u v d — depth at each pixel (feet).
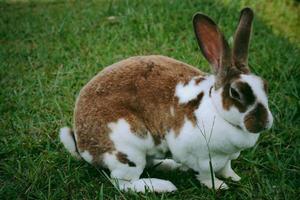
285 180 4.23
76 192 4.25
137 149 4.14
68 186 4.29
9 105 5.22
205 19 4.00
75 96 5.28
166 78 4.10
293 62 5.61
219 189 4.16
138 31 6.33
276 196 4.05
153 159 4.45
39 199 4.20
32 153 4.70
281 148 4.57
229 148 3.94
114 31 6.35
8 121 5.02
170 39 6.19
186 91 4.01
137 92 4.11
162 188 4.17
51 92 5.40
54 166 4.49
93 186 4.27
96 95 4.17
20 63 5.97
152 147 4.18
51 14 7.05
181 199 4.11
